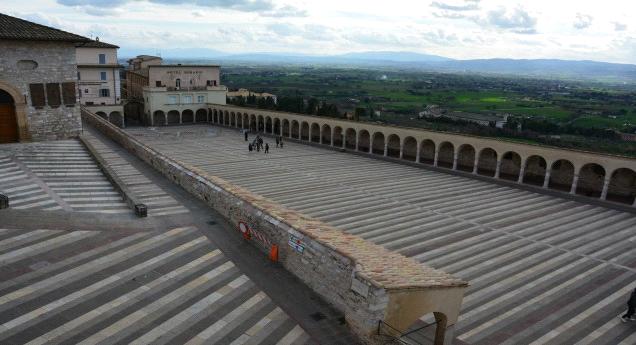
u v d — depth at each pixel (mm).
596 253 24703
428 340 12281
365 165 49031
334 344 10695
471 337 15688
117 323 10789
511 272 21609
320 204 32156
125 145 36125
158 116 84188
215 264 14062
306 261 13133
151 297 12000
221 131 75375
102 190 21750
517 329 16422
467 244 25219
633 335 16359
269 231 14781
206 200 19719
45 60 28844
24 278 12344
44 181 22594
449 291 11336
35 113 29250
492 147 43500
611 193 39625
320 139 63156
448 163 51406
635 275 21797
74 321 10703
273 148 58625
